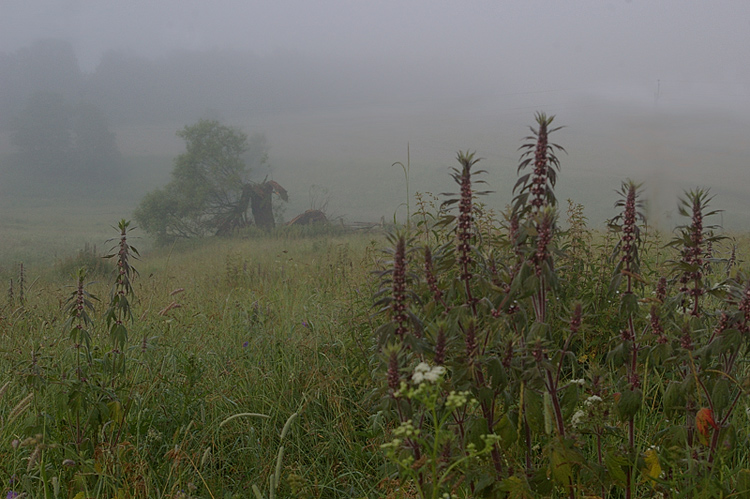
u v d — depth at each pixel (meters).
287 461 3.23
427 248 2.35
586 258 4.50
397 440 1.79
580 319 2.16
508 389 2.17
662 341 2.26
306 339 4.64
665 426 2.81
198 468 2.98
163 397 3.66
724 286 2.27
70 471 2.77
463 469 2.04
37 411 3.31
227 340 4.94
